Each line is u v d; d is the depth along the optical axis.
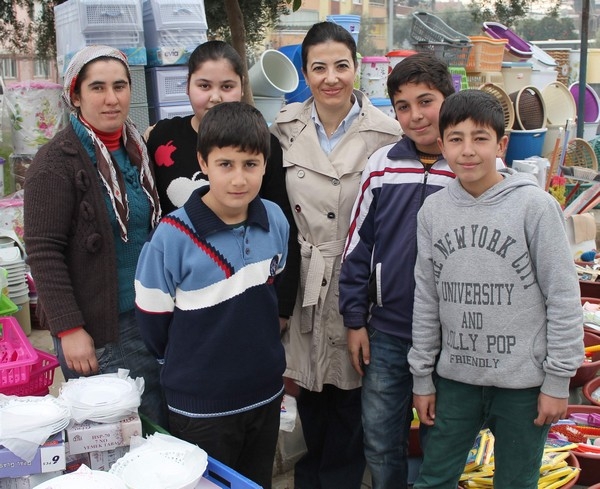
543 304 2.09
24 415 1.85
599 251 6.30
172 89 4.86
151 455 1.83
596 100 8.63
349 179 2.60
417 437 3.00
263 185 2.61
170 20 4.73
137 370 2.39
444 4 11.19
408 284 2.37
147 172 2.35
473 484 2.74
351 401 2.78
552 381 2.04
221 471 1.87
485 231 2.09
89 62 2.17
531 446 2.16
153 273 1.98
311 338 2.67
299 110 2.71
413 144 2.43
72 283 2.21
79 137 2.19
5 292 3.43
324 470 2.90
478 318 2.11
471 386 2.20
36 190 2.12
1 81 5.08
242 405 2.06
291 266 2.57
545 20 12.67
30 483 1.82
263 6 7.79
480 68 7.39
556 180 5.88
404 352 2.43
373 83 6.04
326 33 2.53
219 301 1.99
